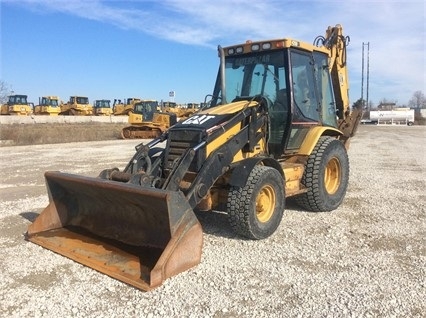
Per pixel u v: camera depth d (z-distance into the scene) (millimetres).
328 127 7129
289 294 3924
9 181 10281
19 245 5312
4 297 3947
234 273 4375
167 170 5434
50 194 5598
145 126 26953
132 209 4957
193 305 3734
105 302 3811
